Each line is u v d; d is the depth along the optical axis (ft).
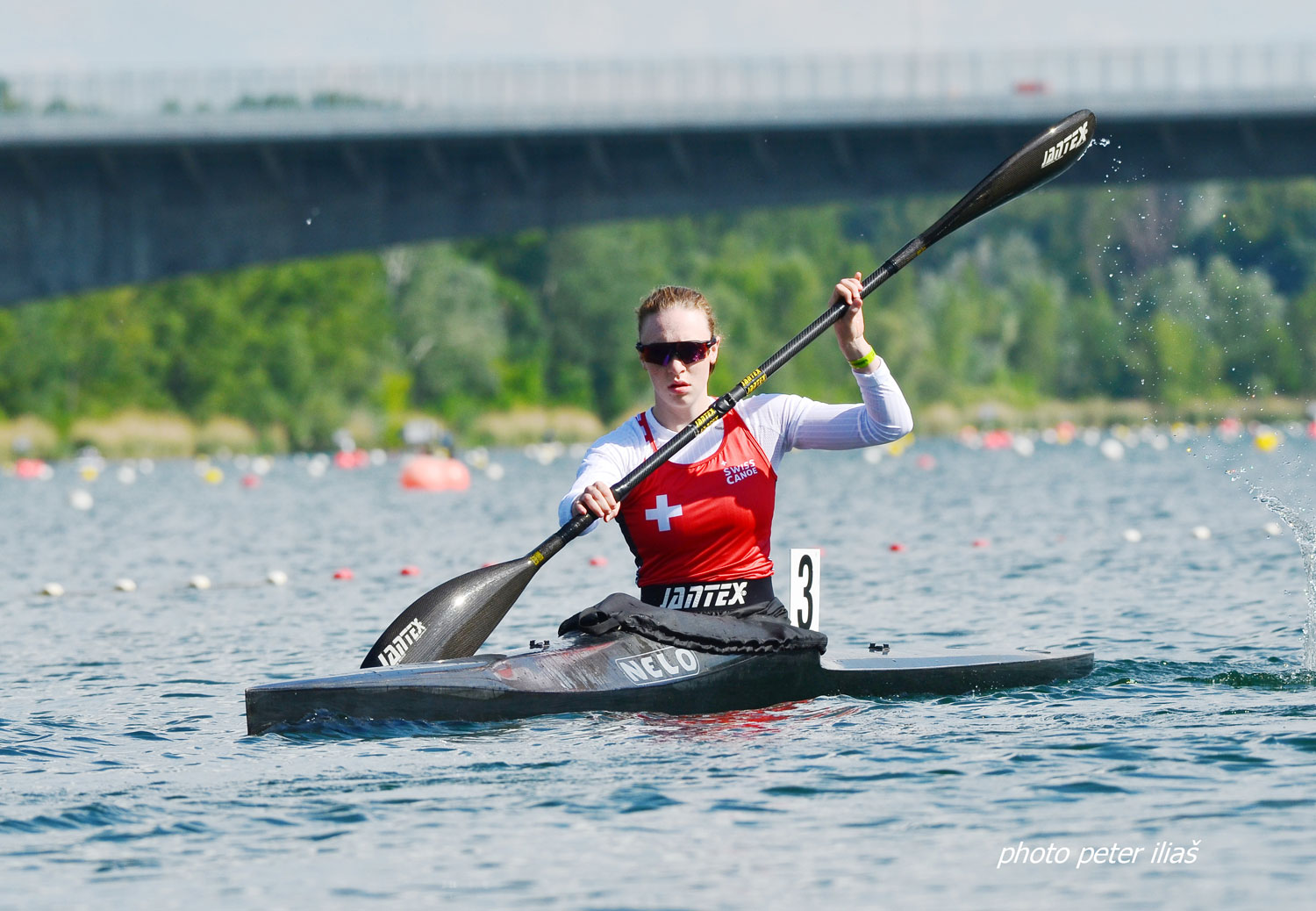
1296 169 533.96
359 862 65.82
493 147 534.78
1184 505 295.69
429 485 452.76
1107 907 59.11
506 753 83.20
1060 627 137.49
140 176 530.68
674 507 93.66
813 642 96.43
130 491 499.92
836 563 205.26
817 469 535.60
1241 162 537.24
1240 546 209.97
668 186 543.39
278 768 81.46
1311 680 102.53
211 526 314.96
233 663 127.95
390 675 90.89
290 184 539.29
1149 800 72.33
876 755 81.87
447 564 214.28
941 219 105.60
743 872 63.57
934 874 62.95
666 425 94.63
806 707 94.68
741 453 94.02
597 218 545.85
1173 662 112.47
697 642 93.61
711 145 538.88
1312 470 433.07
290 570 213.05
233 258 539.70
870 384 91.86
